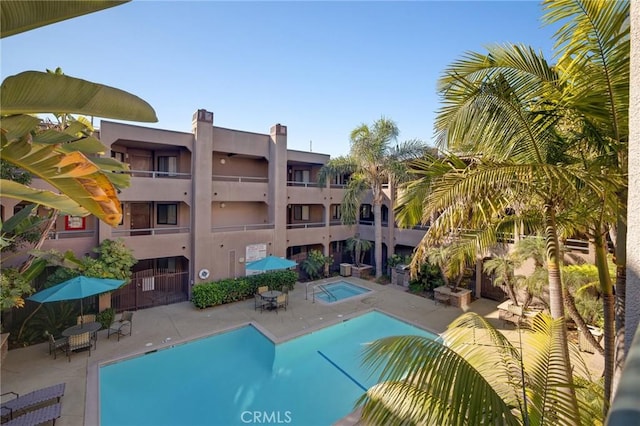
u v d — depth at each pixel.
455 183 4.25
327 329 13.05
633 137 1.68
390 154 18.30
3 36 2.20
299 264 21.33
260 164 21.92
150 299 15.73
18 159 2.71
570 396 3.44
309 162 22.83
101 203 3.30
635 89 1.69
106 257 13.42
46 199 3.20
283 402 8.68
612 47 3.64
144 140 15.84
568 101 4.18
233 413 8.21
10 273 9.76
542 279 11.27
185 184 16.95
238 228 20.05
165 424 7.76
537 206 5.44
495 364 4.04
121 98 2.77
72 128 3.80
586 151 4.75
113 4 2.33
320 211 25.42
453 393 2.96
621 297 4.29
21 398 7.27
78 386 8.66
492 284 16.52
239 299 16.41
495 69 4.43
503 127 4.27
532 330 5.05
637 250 1.64
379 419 3.26
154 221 18.84
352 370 10.26
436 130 4.73
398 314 14.27
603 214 4.80
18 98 2.43
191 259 16.91
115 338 11.71
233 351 11.43
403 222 6.09
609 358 4.96
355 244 21.66
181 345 11.55
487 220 5.59
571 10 3.84
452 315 14.12
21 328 11.22
